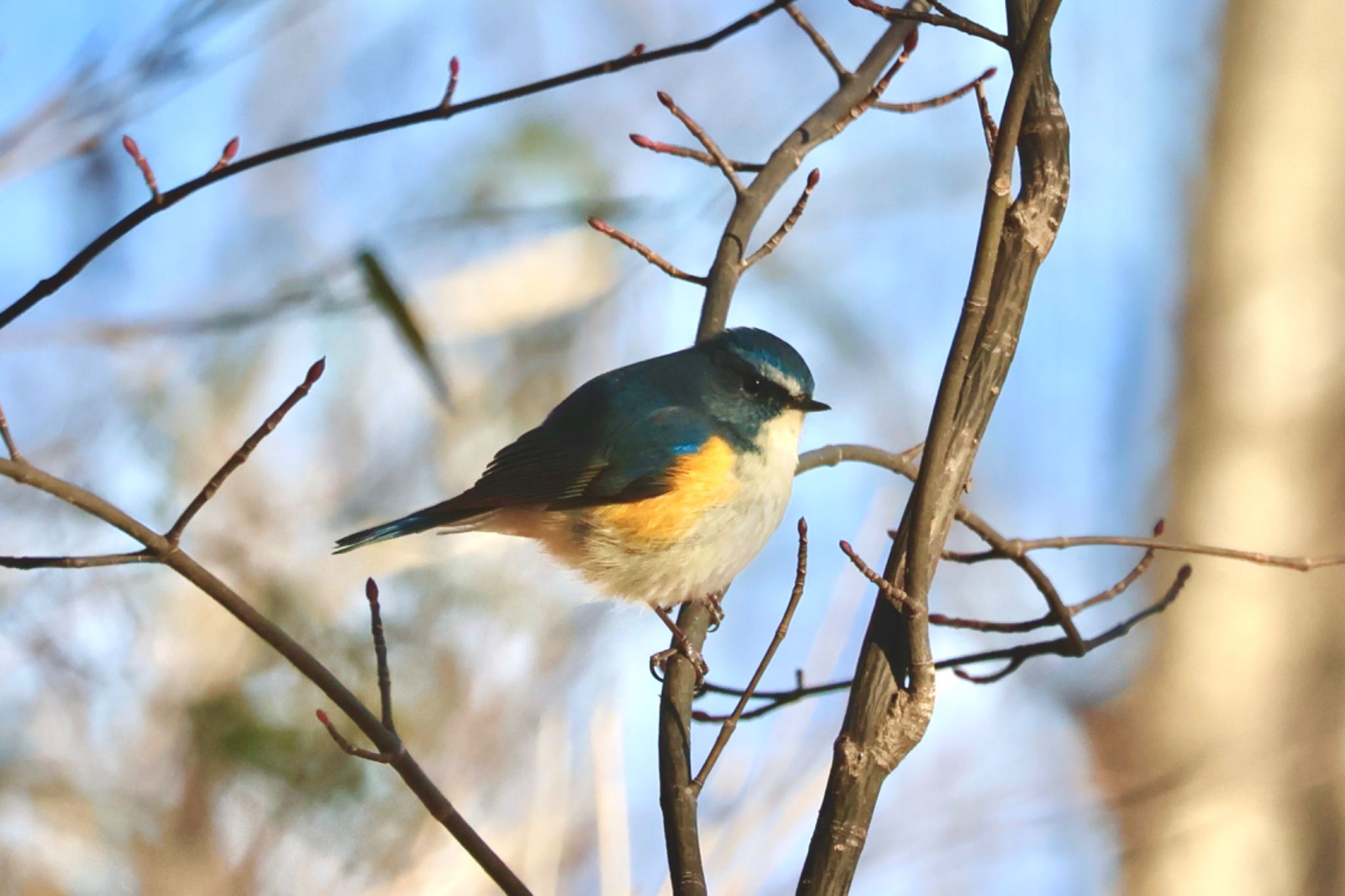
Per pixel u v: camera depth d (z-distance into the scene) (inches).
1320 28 679.7
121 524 222.8
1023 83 224.4
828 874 223.3
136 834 433.7
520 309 569.0
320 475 511.8
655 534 388.8
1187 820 563.8
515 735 432.1
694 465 386.6
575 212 506.9
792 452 401.1
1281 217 669.3
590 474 391.9
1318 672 619.5
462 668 450.3
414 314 368.2
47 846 432.8
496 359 570.3
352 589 472.7
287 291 430.3
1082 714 612.4
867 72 406.9
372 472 522.0
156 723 447.5
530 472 401.1
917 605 226.1
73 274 244.1
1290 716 612.7
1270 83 678.5
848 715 232.2
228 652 456.4
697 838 264.1
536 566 472.7
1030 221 244.1
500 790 420.2
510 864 367.9
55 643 454.6
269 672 450.3
